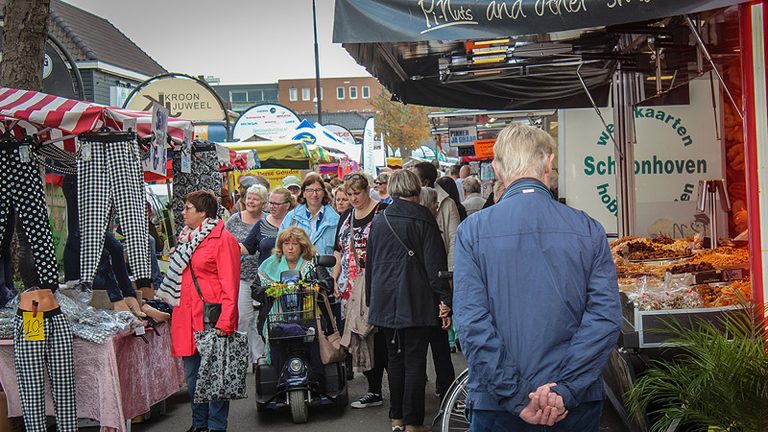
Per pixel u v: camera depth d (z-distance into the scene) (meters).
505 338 3.64
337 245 8.48
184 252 7.03
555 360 3.60
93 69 33.50
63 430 6.81
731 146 9.05
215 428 7.11
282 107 22.73
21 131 7.06
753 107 5.41
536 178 3.87
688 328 5.47
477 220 3.82
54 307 6.71
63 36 34.56
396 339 6.91
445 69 9.20
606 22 5.08
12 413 7.06
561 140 12.28
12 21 8.56
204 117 18.64
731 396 4.57
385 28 5.44
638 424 5.34
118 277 7.67
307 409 7.86
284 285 7.77
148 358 7.81
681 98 9.84
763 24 5.34
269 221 9.95
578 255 3.67
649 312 5.47
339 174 25.12
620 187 9.61
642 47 8.16
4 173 6.65
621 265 7.35
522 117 18.25
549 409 3.50
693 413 4.69
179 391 9.63
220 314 6.97
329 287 7.90
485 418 3.73
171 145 8.86
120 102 35.00
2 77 8.59
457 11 5.33
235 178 17.34
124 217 6.98
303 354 7.97
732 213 9.09
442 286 6.71
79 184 6.96
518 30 5.23
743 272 6.39
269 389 7.99
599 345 3.55
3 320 7.02
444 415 5.93
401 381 6.96
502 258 3.69
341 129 35.31
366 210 8.23
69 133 7.12
